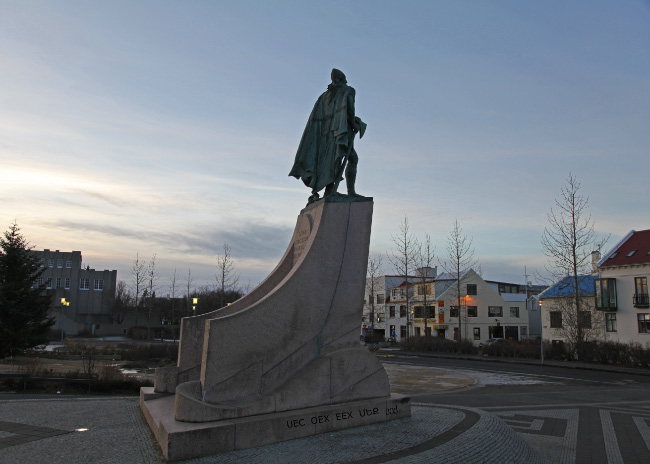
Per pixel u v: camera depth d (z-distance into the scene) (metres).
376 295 72.38
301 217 10.31
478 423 8.47
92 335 68.88
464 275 60.62
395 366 30.89
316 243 8.83
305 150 10.54
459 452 6.78
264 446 6.86
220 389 7.39
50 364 25.70
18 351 26.02
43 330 27.11
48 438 7.32
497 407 13.66
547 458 8.12
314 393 8.00
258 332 7.88
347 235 9.19
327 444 6.97
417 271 63.50
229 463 6.09
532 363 33.25
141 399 9.81
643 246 40.78
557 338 45.94
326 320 8.70
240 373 7.61
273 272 10.27
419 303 64.06
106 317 83.44
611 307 40.34
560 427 10.76
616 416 12.27
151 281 66.75
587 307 43.41
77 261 82.88
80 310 82.38
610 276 41.28
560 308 44.38
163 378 9.55
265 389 7.80
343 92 9.96
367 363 8.75
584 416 12.23
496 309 62.22
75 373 16.88
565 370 28.70
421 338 48.59
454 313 60.34
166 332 65.81
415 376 24.14
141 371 23.66
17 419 8.82
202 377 7.48
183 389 7.21
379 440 7.19
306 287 8.53
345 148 9.70
